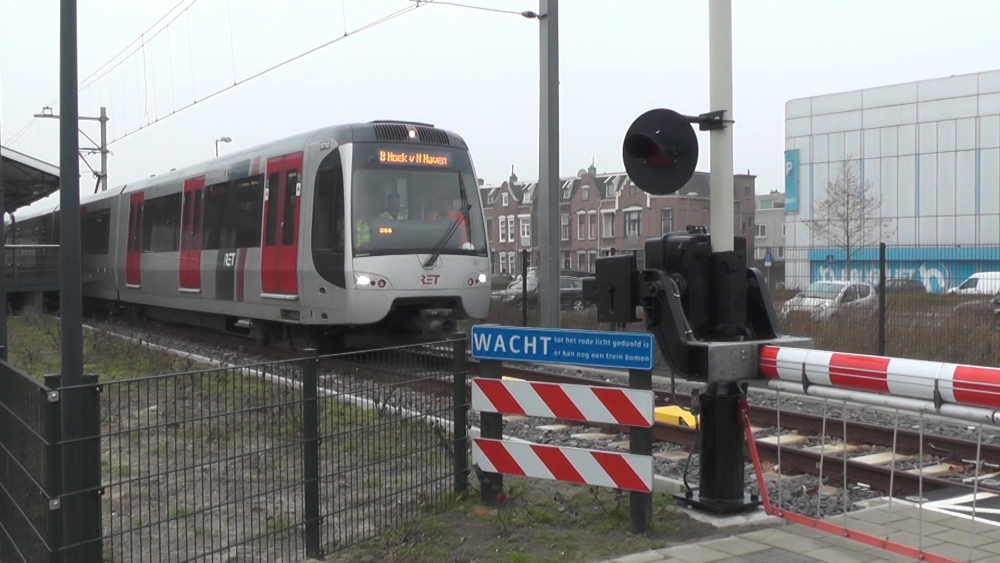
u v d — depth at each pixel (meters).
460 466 6.55
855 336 15.66
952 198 40.06
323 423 5.80
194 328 22.25
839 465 7.42
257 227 15.49
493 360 6.34
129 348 15.52
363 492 6.10
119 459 5.25
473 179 14.68
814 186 44.94
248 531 5.98
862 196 42.69
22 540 5.07
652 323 6.07
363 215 13.48
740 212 69.31
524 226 72.31
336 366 5.90
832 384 5.59
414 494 6.29
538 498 6.60
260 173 15.52
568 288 33.84
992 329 14.56
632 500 5.77
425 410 6.39
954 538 5.66
